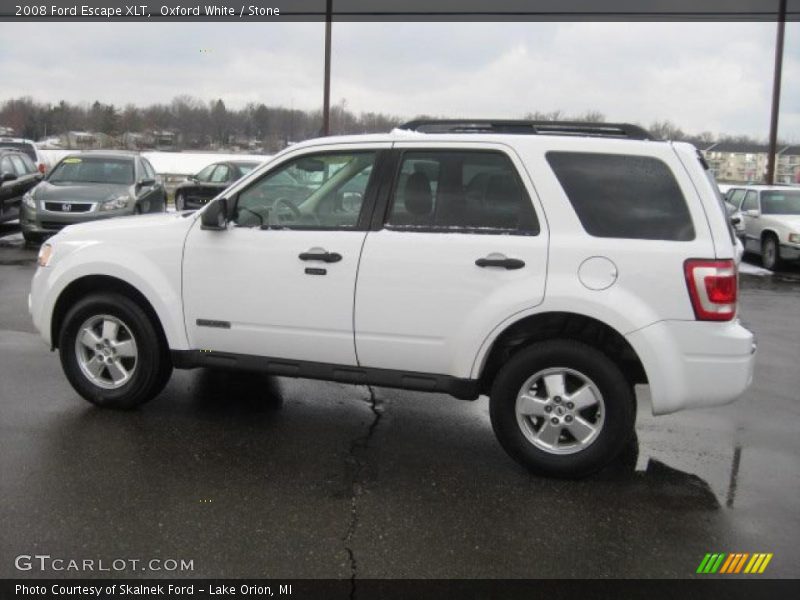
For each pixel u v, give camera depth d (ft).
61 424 16.17
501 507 12.96
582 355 13.78
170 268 16.15
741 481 14.40
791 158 110.93
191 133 128.06
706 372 13.38
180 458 14.58
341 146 15.42
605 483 14.14
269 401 18.40
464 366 14.33
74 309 16.89
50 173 48.01
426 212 14.67
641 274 13.41
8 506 12.28
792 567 11.19
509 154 14.26
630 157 13.91
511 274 13.89
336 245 14.93
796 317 32.99
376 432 16.55
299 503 12.84
